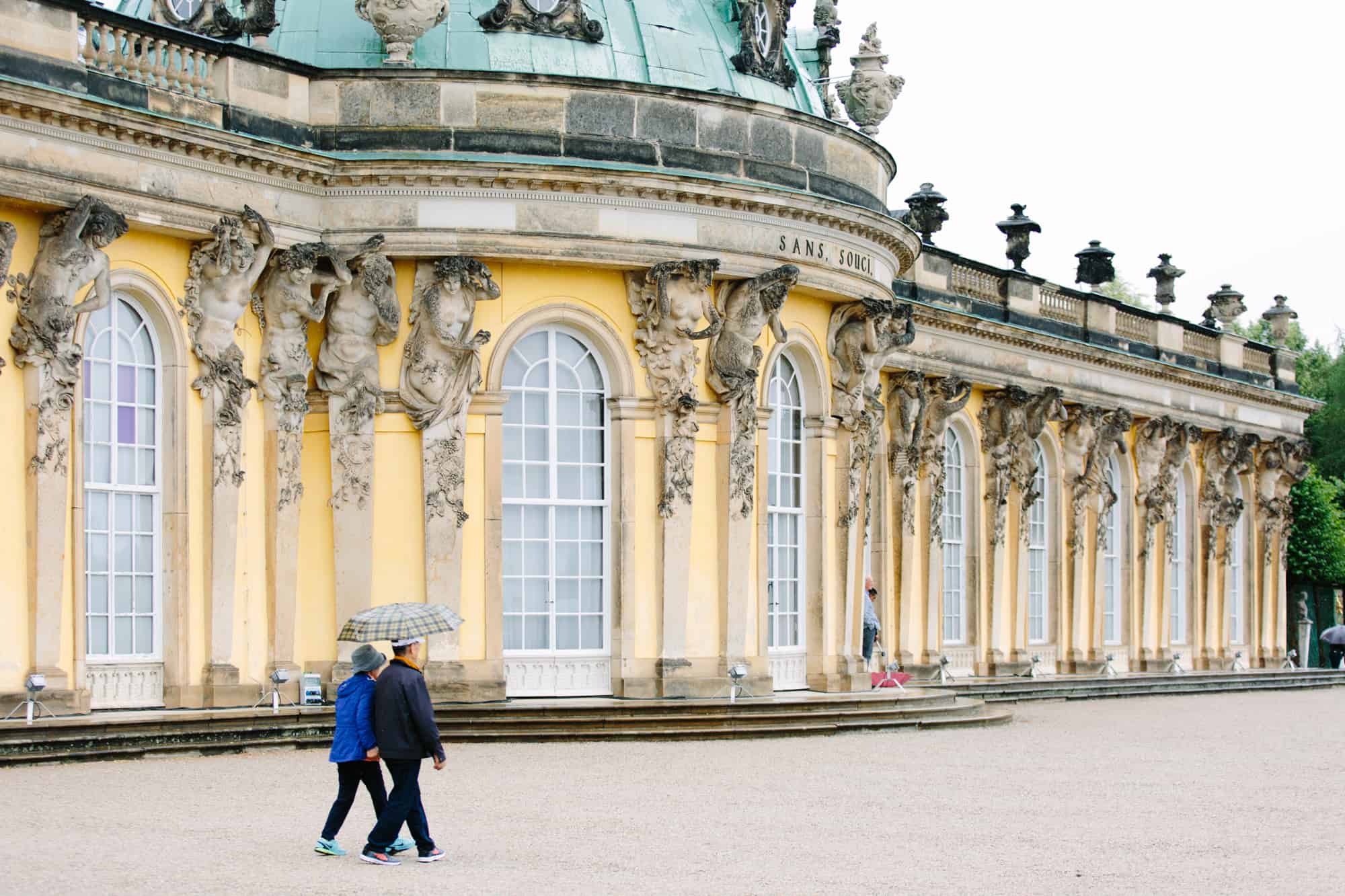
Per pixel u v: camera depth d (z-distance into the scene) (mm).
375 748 21047
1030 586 58719
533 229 37938
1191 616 68125
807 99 45688
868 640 45594
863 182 43312
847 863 21672
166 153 34125
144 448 34594
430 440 37469
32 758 29281
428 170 37219
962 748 35500
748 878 20562
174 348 34781
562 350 39344
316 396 37312
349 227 37375
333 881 19781
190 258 35062
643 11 41656
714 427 40281
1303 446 74438
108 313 33969
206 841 22094
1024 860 22172
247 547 35969
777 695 41281
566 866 21047
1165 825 25422
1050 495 59625
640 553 39375
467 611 37750
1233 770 32938
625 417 39281
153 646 34562
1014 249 59000
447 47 39500
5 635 31516
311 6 39625
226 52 35906
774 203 40188
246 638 35875
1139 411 63125
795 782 29219
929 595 52281
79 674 32469
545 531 39156
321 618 37094
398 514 37531
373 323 37219
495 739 35219
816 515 43375
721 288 40250
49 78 32406
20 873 19594
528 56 39781
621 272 39344
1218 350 70250
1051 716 45906
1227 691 62938
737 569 40125
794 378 43250
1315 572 84312
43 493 31875
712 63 42094
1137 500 64000
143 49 34406
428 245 37406
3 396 31656
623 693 39000
